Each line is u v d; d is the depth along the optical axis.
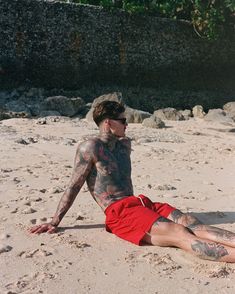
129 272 4.36
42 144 11.71
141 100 22.41
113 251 4.82
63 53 21.06
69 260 4.59
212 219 5.89
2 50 19.78
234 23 24.75
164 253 4.76
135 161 10.12
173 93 23.42
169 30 23.45
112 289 4.04
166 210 5.15
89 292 3.98
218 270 4.35
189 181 8.32
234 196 7.24
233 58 25.27
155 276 4.28
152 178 8.45
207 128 16.83
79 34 21.33
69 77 21.28
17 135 12.84
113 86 22.25
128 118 17.11
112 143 5.36
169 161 10.32
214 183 8.22
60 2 20.78
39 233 5.26
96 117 5.45
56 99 17.94
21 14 20.03
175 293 3.98
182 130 16.08
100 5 22.12
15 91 19.62
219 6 23.89
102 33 21.86
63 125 15.55
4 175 8.12
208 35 24.00
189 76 24.17
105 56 22.02
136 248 4.90
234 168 9.84
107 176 5.25
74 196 5.36
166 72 23.56
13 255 4.69
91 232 5.32
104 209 5.24
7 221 5.67
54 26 20.77
